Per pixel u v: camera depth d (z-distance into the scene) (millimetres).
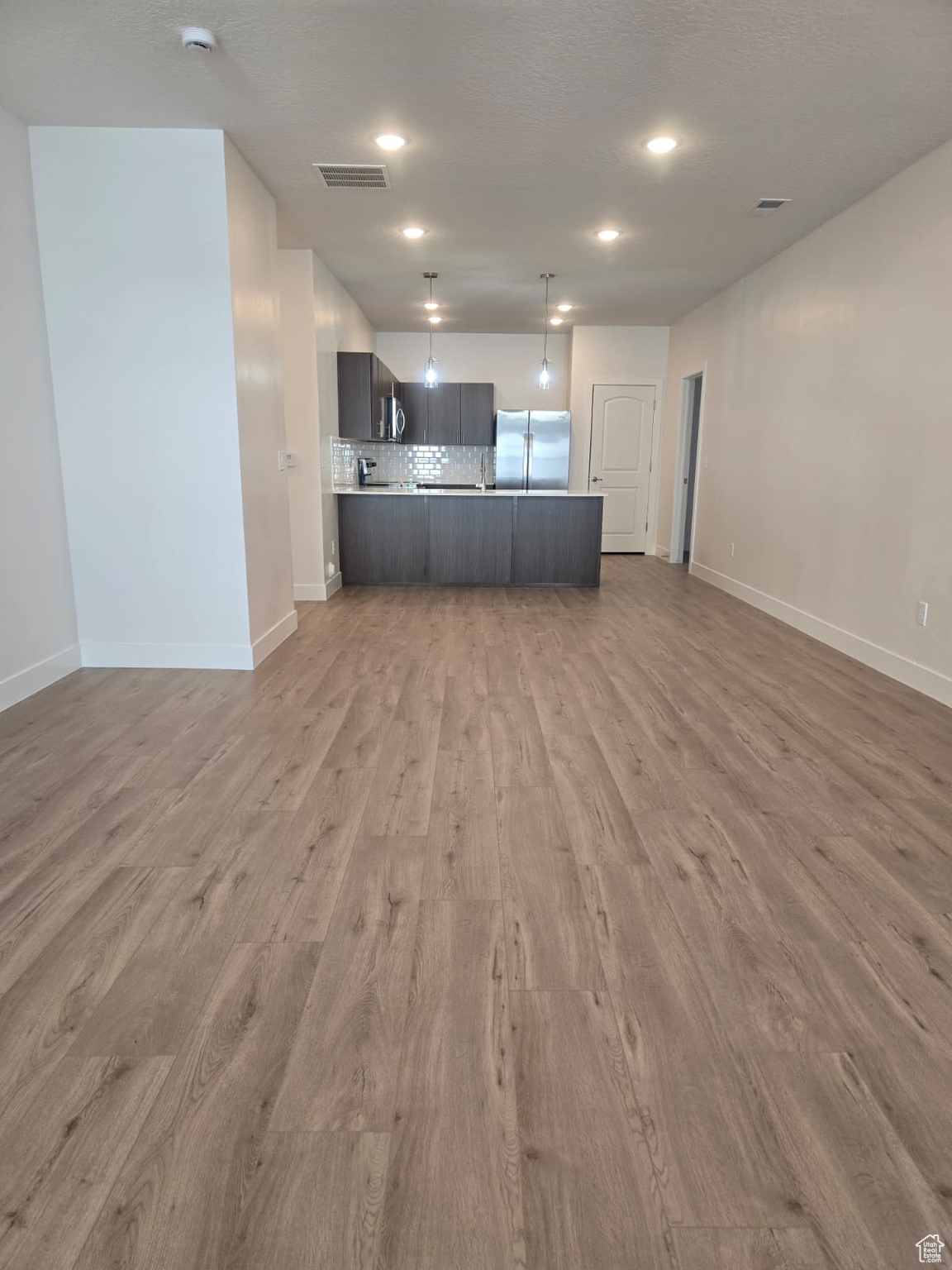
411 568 6906
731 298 6453
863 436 4305
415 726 3221
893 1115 1343
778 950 1788
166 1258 1096
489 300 7125
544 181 4059
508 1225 1147
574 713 3412
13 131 3381
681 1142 1288
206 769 2773
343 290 6633
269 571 4379
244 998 1614
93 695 3600
